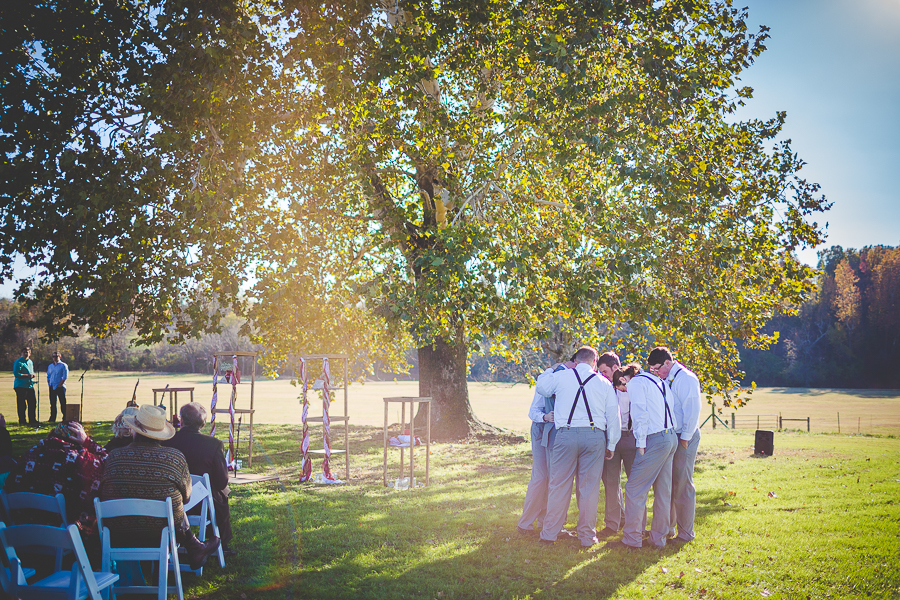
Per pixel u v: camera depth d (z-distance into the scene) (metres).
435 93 13.64
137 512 4.04
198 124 9.27
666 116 10.06
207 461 5.43
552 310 12.02
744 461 12.88
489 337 13.61
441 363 15.73
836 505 7.93
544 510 6.62
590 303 12.02
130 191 9.12
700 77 10.12
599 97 10.28
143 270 9.73
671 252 11.30
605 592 4.86
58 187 9.22
